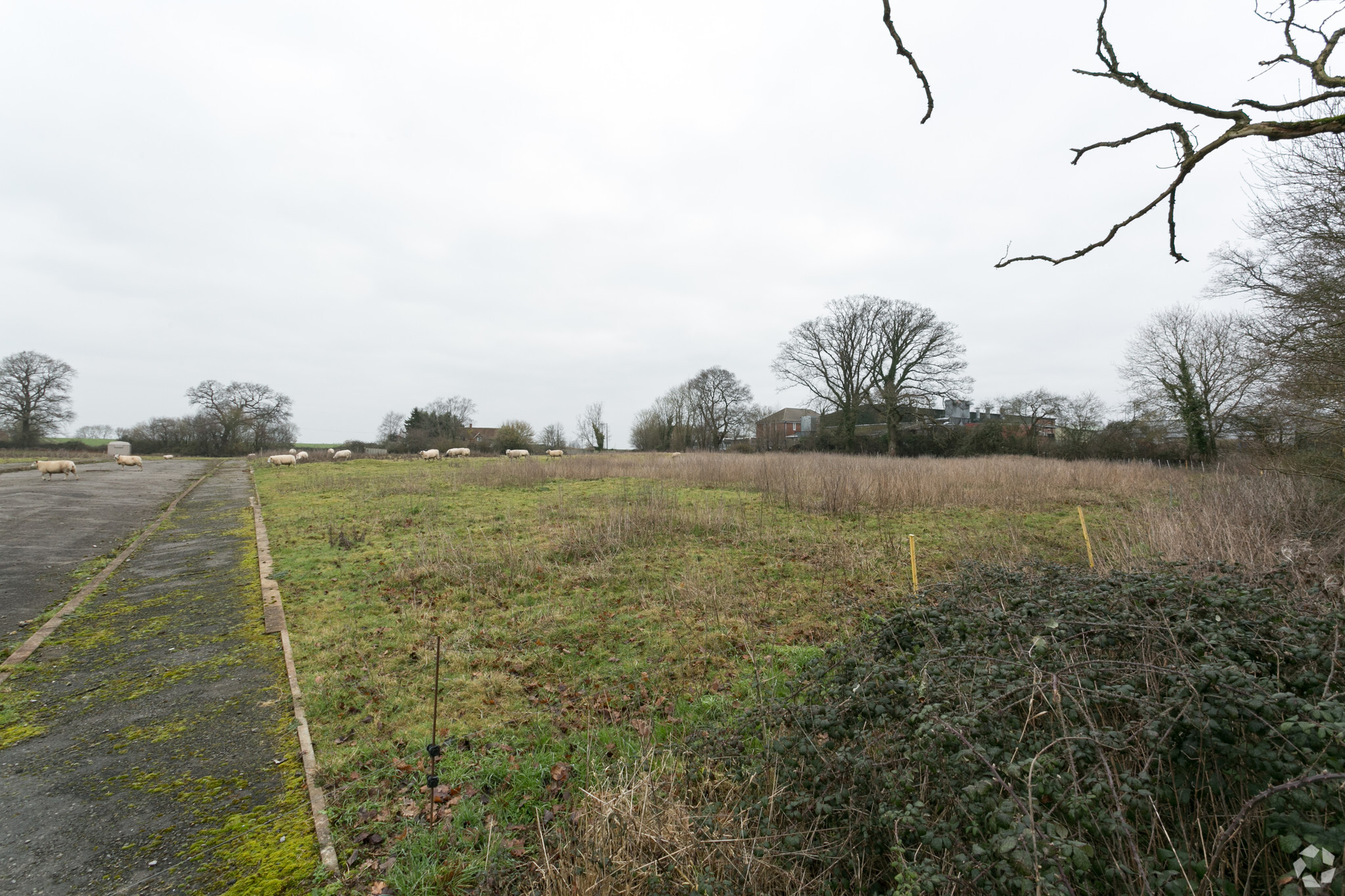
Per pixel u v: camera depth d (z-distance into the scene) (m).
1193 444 25.88
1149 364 27.08
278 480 21.86
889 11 2.05
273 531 11.88
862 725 3.09
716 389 54.88
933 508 13.44
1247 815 2.28
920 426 37.75
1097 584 3.66
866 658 3.46
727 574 8.41
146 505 15.94
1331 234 9.16
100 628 6.62
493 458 34.19
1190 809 2.51
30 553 9.88
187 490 19.47
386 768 3.99
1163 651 2.91
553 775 3.91
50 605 7.46
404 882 3.00
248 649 6.05
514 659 5.83
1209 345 24.91
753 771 3.28
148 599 7.65
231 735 4.43
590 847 2.96
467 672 5.54
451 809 3.59
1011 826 2.10
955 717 2.47
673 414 53.97
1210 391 24.86
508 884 3.00
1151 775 2.49
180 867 3.11
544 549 9.80
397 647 6.10
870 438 39.44
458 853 3.21
